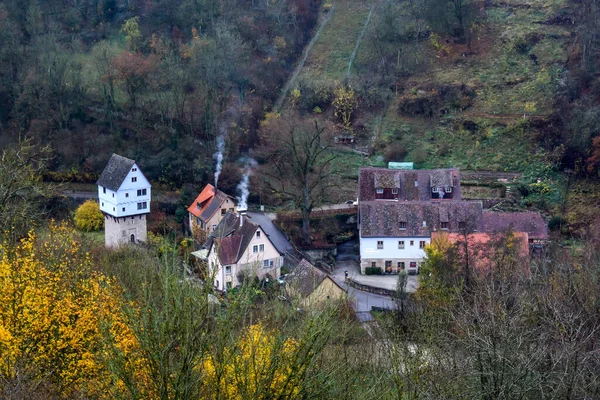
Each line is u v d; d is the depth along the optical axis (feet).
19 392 80.18
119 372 70.44
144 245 257.96
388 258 269.44
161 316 70.44
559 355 94.58
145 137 342.03
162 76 361.71
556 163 327.26
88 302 98.37
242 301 74.38
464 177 328.49
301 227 296.92
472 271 183.62
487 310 106.42
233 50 372.99
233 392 72.08
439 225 269.44
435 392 86.43
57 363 95.35
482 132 350.43
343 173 334.85
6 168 164.66
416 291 197.88
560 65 376.89
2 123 341.41
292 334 84.53
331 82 390.21
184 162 324.19
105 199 283.38
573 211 300.61
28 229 160.76
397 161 344.08
